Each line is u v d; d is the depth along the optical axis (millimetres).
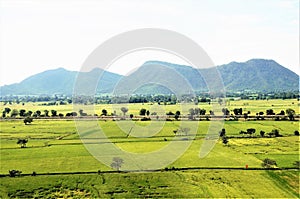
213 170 61188
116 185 55594
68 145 77812
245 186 55688
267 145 81438
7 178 59656
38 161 67062
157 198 50719
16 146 79625
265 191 54281
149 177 57312
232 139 86375
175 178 57125
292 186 57031
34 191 55281
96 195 52281
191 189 53438
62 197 53281
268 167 64625
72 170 60906
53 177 59094
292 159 70250
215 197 51094
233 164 64938
